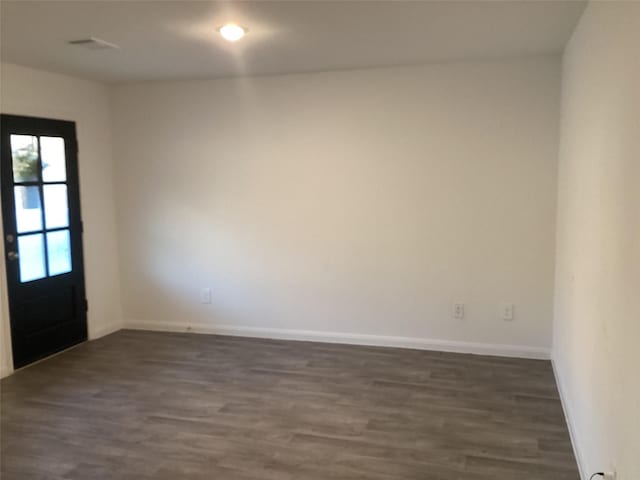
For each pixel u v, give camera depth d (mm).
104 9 2896
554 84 4258
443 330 4750
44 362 4633
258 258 5172
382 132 4688
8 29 3295
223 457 3068
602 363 2281
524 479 2809
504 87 4359
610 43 2191
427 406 3672
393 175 4703
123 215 5500
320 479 2840
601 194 2355
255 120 5012
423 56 4168
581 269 2922
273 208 5066
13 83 4359
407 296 4805
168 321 5520
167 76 4934
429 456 3043
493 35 3535
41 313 4695
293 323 5156
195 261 5355
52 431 3402
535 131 4340
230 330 5340
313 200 4945
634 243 1736
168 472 2926
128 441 3264
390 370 4336
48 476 2902
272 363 4543
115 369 4457
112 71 4668
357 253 4887
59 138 4824
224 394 3928
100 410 3693
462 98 4461
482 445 3152
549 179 4348
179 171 5285
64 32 3369
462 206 4570
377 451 3105
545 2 2816
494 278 4570
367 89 4676
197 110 5160
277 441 3236
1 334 4309
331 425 3426
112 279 5508
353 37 3543
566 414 3449
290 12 2961
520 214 4445
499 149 4430
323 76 4770
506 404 3682
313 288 5051
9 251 4367
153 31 3348
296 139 4918
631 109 1807
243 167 5098
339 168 4836
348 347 4914
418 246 4719
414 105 4578
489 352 4652
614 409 2018
